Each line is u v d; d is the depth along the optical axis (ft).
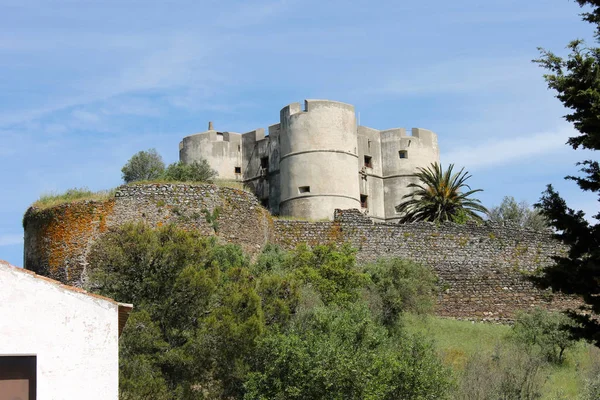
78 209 146.92
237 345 109.70
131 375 103.19
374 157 219.20
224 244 150.51
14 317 63.00
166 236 119.85
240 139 221.05
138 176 202.28
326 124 200.03
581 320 97.19
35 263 148.77
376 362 107.45
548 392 132.57
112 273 115.03
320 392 104.73
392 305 153.07
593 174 96.99
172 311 112.78
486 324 167.63
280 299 121.49
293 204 197.77
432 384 109.70
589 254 96.73
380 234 171.73
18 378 62.54
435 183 197.57
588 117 94.63
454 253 173.27
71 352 63.87
